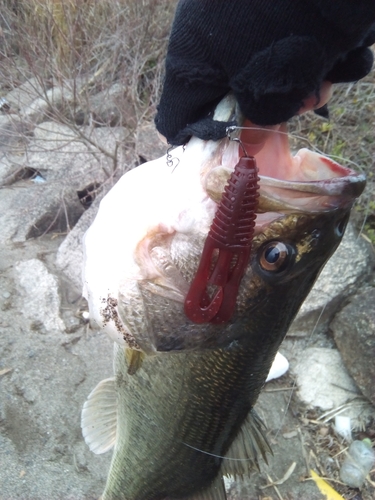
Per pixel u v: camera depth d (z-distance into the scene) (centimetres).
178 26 23
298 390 66
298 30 21
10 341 67
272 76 21
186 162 25
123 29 92
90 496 54
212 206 24
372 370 63
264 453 34
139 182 27
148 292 25
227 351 27
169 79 25
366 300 67
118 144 85
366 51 26
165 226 25
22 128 98
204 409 30
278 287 24
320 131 84
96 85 94
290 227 23
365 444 61
